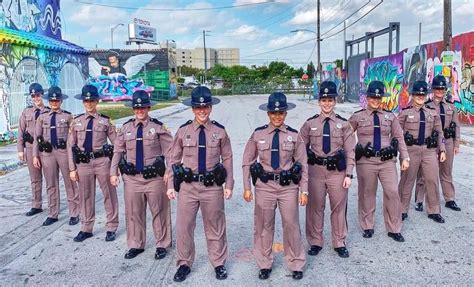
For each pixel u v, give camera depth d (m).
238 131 16.17
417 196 6.27
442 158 5.74
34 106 6.30
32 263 4.73
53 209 6.08
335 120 4.57
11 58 14.36
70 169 5.30
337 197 4.61
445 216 5.96
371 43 29.72
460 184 7.62
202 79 82.19
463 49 16.20
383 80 24.17
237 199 7.04
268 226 4.22
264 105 4.28
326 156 4.57
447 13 14.97
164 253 4.83
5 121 14.11
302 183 4.20
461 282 4.07
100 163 5.24
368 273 4.30
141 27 56.81
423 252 4.78
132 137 4.66
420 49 18.91
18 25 15.89
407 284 4.05
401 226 5.27
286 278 4.24
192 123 4.23
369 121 5.04
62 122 5.83
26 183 8.64
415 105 5.64
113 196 5.39
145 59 47.72
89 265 4.65
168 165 4.38
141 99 4.59
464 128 15.02
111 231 5.39
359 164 5.15
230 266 4.54
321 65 40.81
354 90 32.72
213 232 4.29
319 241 4.81
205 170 4.17
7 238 5.52
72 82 19.39
